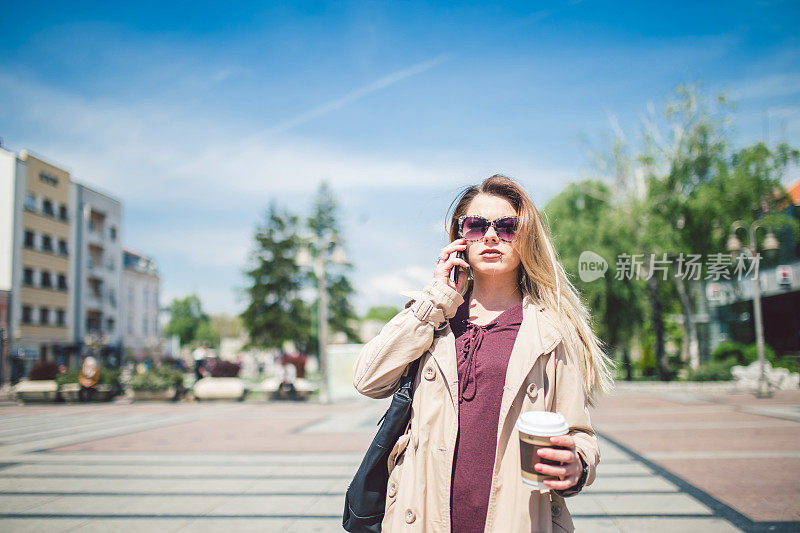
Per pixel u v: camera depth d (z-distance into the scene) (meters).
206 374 23.19
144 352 53.78
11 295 35.06
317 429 10.79
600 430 9.84
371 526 1.69
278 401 19.44
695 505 4.93
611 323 22.52
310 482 6.06
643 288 22.94
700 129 21.34
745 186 19.91
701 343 30.91
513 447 1.52
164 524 4.57
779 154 19.77
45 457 7.72
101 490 5.75
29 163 37.19
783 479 5.88
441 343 1.65
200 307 95.44
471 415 1.58
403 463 1.63
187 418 13.38
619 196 24.06
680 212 20.98
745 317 27.64
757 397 16.47
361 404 17.70
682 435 9.12
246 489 5.76
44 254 38.34
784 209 20.50
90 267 44.44
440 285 1.65
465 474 1.54
